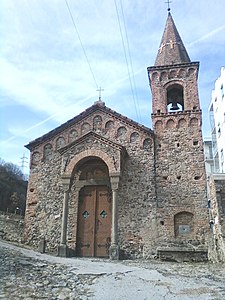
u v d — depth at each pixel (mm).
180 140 21703
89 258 18656
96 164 21812
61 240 19078
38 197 22062
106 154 20297
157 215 20156
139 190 20859
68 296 8797
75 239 20406
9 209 45438
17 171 64188
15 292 8758
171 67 23750
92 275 11430
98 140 20688
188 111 22250
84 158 20578
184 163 21109
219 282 10930
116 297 8898
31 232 21297
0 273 10383
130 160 21656
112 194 19734
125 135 22344
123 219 20328
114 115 22875
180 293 9414
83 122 23297
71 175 20234
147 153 21656
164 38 26406
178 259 18641
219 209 17797
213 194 19281
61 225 20875
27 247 20047
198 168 20812
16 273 10641
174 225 19859
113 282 10586
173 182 20781
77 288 9656
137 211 20422
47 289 9312
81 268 12688
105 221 20672
